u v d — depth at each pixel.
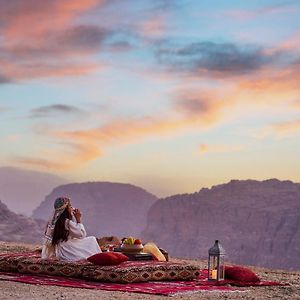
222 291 14.72
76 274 15.73
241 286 15.95
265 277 19.80
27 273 16.17
